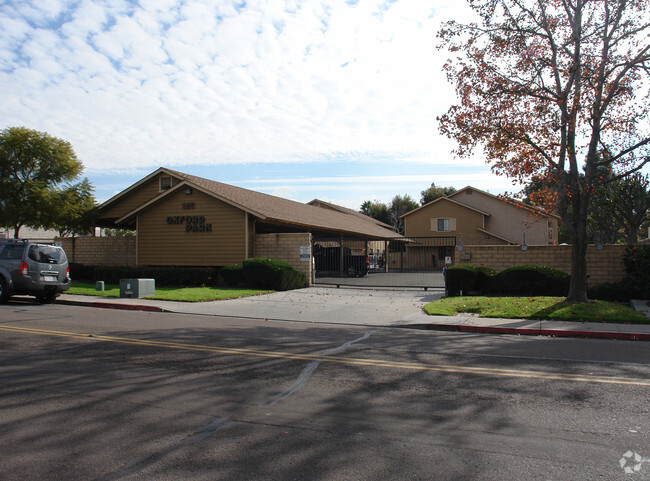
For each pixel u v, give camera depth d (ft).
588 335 33.30
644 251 47.65
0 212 83.87
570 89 43.78
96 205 93.76
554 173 44.50
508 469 12.51
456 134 48.39
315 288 68.69
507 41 45.24
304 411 17.01
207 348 27.73
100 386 19.94
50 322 37.04
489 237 130.93
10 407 17.37
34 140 84.94
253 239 73.87
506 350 28.02
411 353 26.91
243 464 12.84
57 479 12.04
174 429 15.34
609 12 42.52
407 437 14.66
